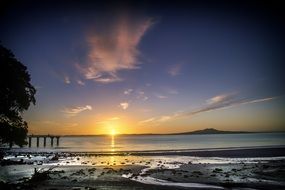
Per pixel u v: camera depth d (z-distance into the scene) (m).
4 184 26.77
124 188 26.50
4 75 29.09
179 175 33.34
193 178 31.20
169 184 28.25
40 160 56.75
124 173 35.97
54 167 44.25
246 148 77.56
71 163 50.62
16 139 30.66
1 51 29.39
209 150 72.81
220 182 28.73
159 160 53.22
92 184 28.58
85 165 46.88
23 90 30.97
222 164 43.97
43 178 31.39
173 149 82.69
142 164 46.97
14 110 30.73
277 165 41.44
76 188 26.41
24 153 77.12
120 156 63.75
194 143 126.38
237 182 28.61
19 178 33.81
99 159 57.88
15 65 30.86
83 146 121.75
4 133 29.56
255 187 26.31
